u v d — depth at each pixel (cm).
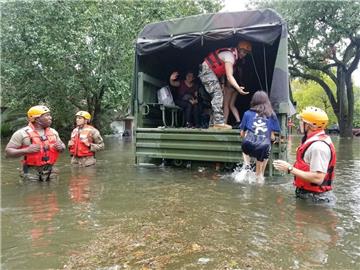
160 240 300
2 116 2198
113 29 1572
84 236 310
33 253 275
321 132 436
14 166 751
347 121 2627
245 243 294
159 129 730
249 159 634
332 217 368
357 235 315
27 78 1719
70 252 276
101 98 1942
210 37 691
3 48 1532
